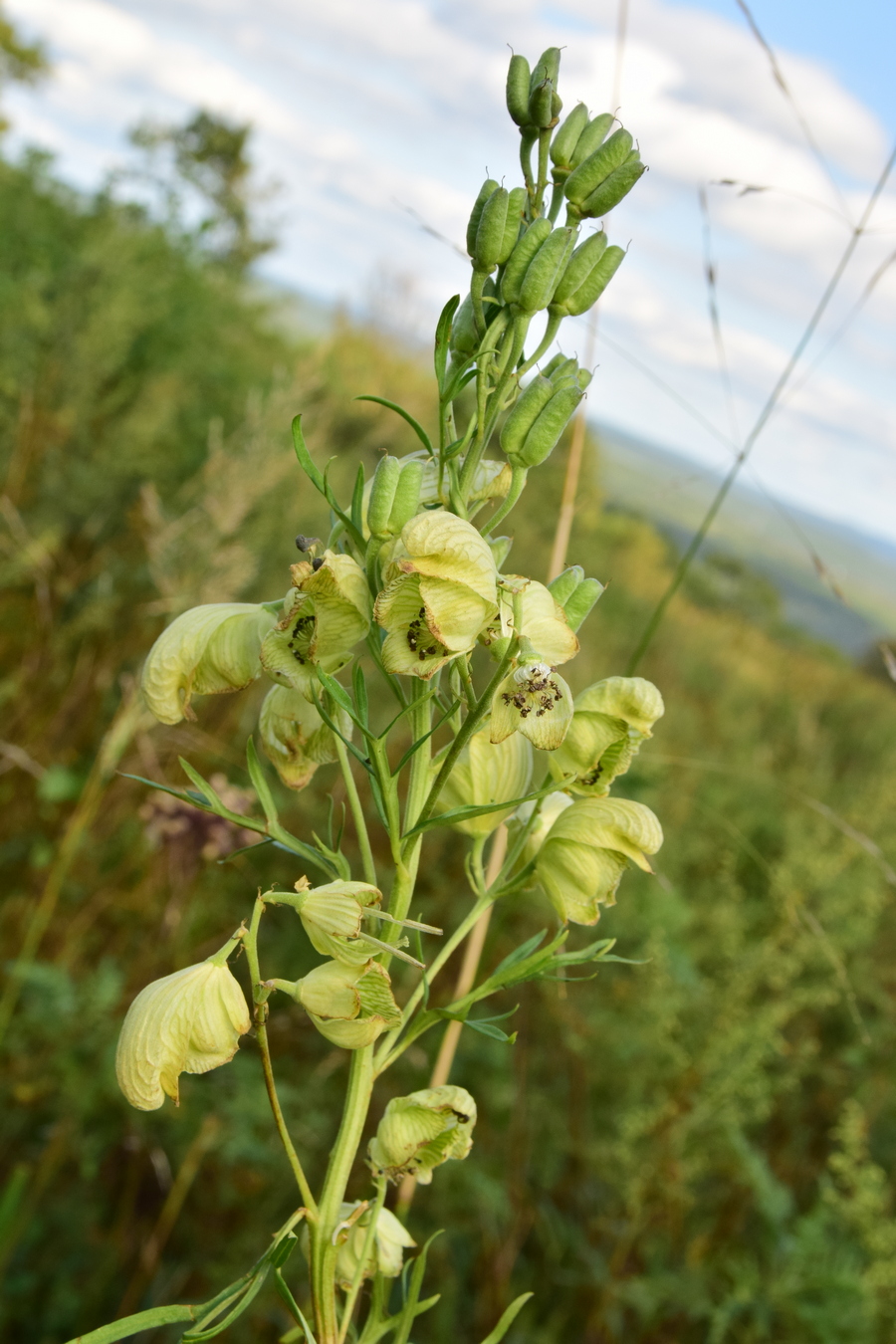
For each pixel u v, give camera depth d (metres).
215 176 13.52
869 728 13.03
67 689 5.36
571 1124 4.68
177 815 3.92
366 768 1.88
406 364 13.54
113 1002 4.11
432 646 1.75
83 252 7.93
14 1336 3.48
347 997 1.74
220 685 2.12
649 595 13.38
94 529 6.09
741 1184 4.64
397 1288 3.81
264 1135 4.14
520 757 2.19
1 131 14.86
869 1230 3.90
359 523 1.88
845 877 5.43
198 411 8.26
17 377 6.52
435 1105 1.95
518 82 2.07
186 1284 3.92
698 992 4.63
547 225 1.92
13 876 4.76
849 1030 5.72
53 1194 3.91
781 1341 3.98
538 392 1.93
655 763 4.32
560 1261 4.23
